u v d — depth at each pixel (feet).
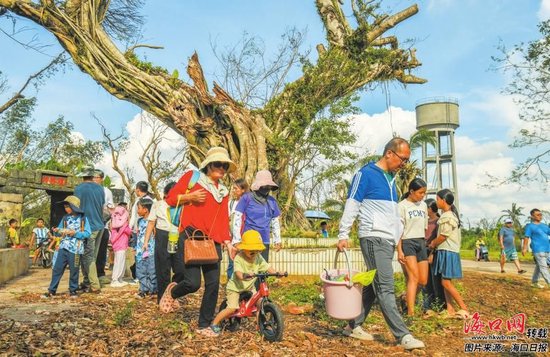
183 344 15.37
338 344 16.08
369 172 16.57
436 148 133.18
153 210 23.76
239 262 16.98
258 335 16.75
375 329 19.24
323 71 57.00
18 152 108.78
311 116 55.83
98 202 28.40
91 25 56.65
